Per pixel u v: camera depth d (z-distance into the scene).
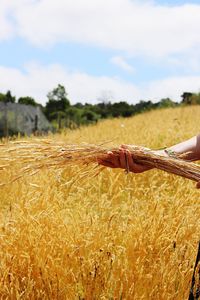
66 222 4.48
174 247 4.11
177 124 13.20
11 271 4.01
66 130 12.51
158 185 6.93
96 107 54.38
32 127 31.27
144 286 3.88
